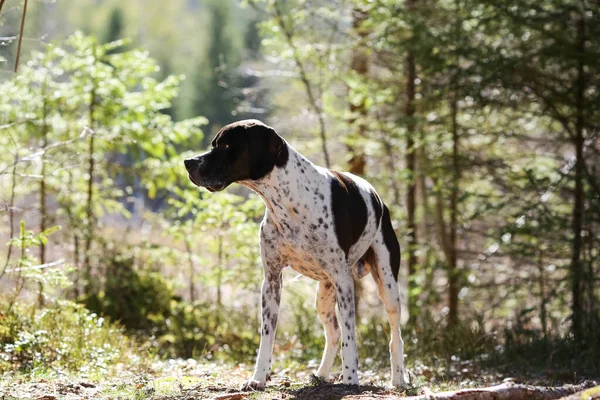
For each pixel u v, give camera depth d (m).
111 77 12.79
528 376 8.26
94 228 12.20
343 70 14.96
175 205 12.66
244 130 6.04
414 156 15.29
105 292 11.48
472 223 14.95
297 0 14.70
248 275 12.22
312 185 6.21
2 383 6.50
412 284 14.43
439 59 12.61
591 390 5.10
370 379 7.84
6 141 11.52
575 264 11.66
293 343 10.63
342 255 6.29
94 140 12.55
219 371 7.88
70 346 7.90
